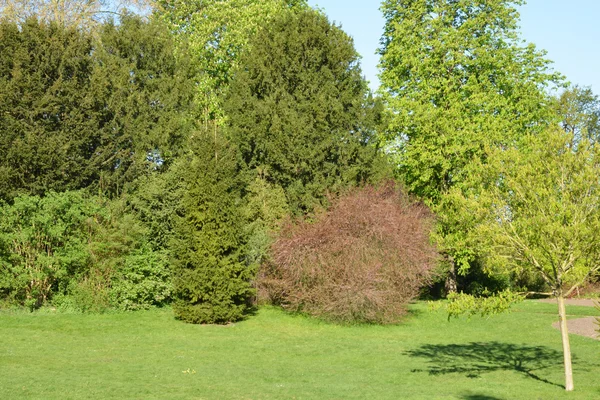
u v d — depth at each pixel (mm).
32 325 23078
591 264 13125
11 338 20438
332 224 27312
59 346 19516
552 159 13320
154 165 30500
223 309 25812
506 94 34062
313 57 33375
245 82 33781
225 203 26938
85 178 28578
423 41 35156
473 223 14312
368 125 33469
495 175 14148
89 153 29766
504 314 29016
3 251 25719
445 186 33938
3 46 27875
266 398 12664
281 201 31719
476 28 34281
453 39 33938
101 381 14141
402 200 32031
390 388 13953
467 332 24594
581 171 12828
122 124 30562
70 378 14367
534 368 17062
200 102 36500
